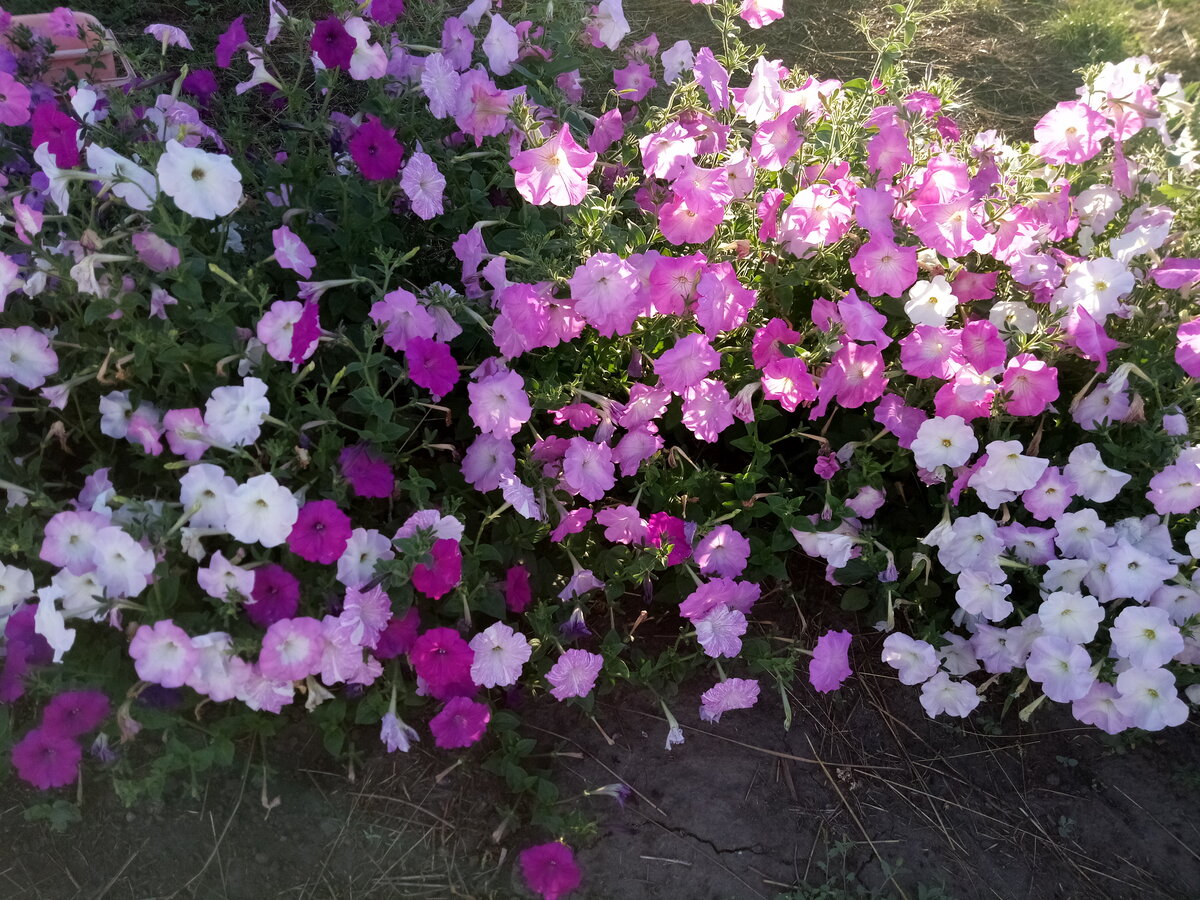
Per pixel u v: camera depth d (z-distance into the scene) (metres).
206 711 1.01
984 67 1.95
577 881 0.92
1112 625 1.08
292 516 0.90
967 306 1.17
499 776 1.03
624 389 1.17
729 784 1.06
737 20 1.96
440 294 1.06
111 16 1.77
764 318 1.19
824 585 1.22
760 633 1.16
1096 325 1.07
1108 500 1.08
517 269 1.13
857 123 1.21
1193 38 2.07
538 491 1.08
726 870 1.00
